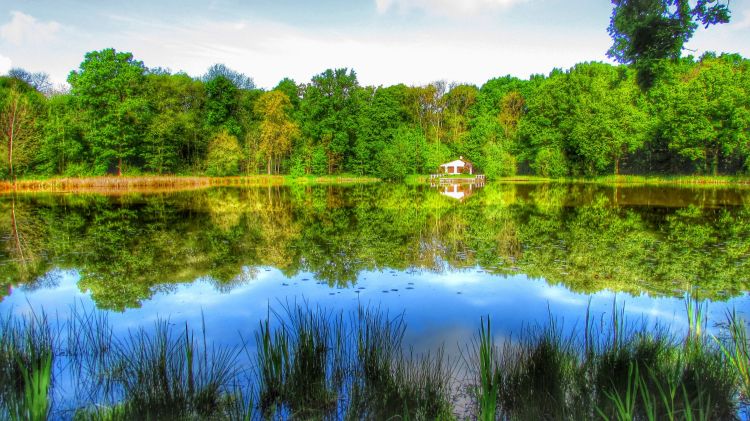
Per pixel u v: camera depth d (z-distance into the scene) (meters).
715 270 9.63
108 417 4.12
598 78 49.62
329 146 61.16
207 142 56.31
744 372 4.50
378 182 53.69
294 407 4.44
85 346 5.79
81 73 43.91
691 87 40.66
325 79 63.25
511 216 19.36
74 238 14.52
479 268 10.19
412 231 15.66
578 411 4.06
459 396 4.52
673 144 41.66
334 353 5.41
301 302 7.79
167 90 56.84
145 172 50.00
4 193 33.12
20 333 5.77
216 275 9.82
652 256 11.08
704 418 3.67
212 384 4.64
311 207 24.02
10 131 36.00
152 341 5.86
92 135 43.22
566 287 8.51
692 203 23.41
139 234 15.27
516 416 4.12
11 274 9.99
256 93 65.69
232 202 27.05
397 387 4.56
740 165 42.66
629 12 9.38
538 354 4.78
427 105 71.88
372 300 7.84
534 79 72.56
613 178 47.16
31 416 3.54
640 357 4.77
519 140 58.06
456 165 63.28
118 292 8.54
